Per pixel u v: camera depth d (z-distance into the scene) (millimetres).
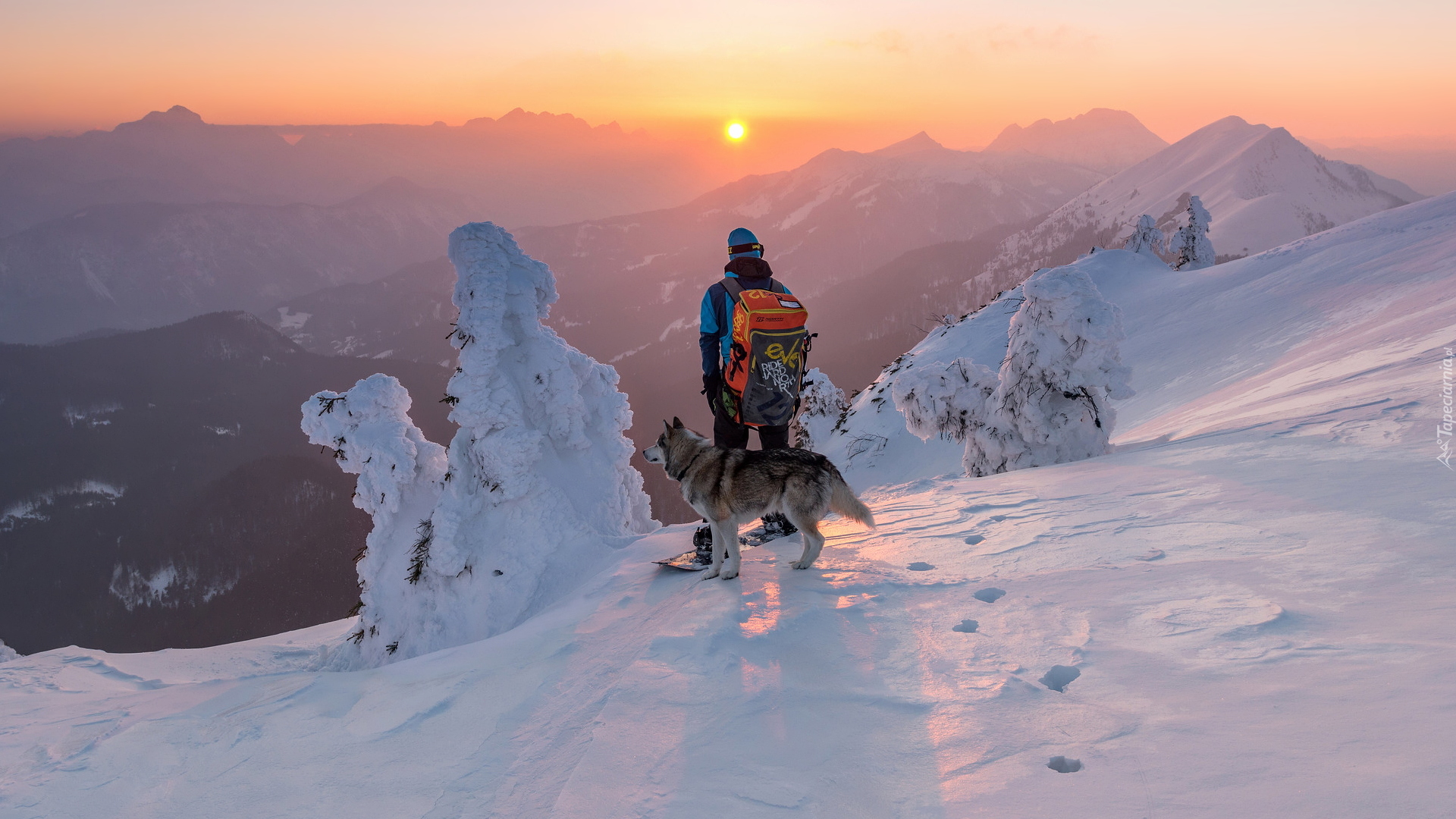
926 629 3525
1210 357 24250
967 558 4777
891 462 24297
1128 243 46125
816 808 2156
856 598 4203
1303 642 2553
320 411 11461
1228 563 3652
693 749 2625
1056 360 10305
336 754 3320
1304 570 3316
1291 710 2100
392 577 10984
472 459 10359
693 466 5383
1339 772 1720
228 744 3520
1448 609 2559
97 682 8688
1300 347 19828
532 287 10938
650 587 5742
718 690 3111
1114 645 2934
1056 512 5496
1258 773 1812
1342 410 7078
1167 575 3645
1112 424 10500
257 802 2982
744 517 5273
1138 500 5387
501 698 3660
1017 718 2467
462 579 9906
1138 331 32625
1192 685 2438
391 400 11539
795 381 5695
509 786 2752
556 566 9344
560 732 3113
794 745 2553
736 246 6086
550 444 10891
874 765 2334
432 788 2881
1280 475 5262
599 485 11281
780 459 5129
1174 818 1709
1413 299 18547
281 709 3889
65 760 3545
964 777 2172
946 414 11875
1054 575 4055
